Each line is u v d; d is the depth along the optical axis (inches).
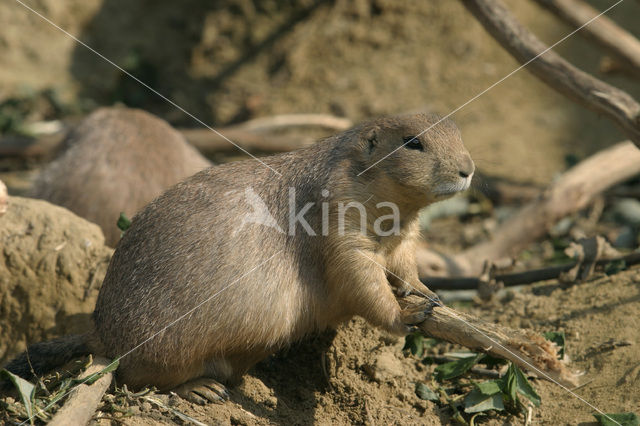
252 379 380.5
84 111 920.3
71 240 438.0
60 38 978.1
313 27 965.8
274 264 350.3
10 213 441.1
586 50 890.1
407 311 346.3
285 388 388.2
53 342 366.9
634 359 363.6
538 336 308.0
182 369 346.9
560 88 433.1
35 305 433.7
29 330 433.7
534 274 458.9
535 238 585.0
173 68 985.5
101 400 327.3
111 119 578.9
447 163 344.8
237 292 340.8
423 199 353.4
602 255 449.7
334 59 944.3
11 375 318.0
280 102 914.7
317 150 372.5
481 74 911.7
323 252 356.5
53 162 582.2
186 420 325.7
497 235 581.3
